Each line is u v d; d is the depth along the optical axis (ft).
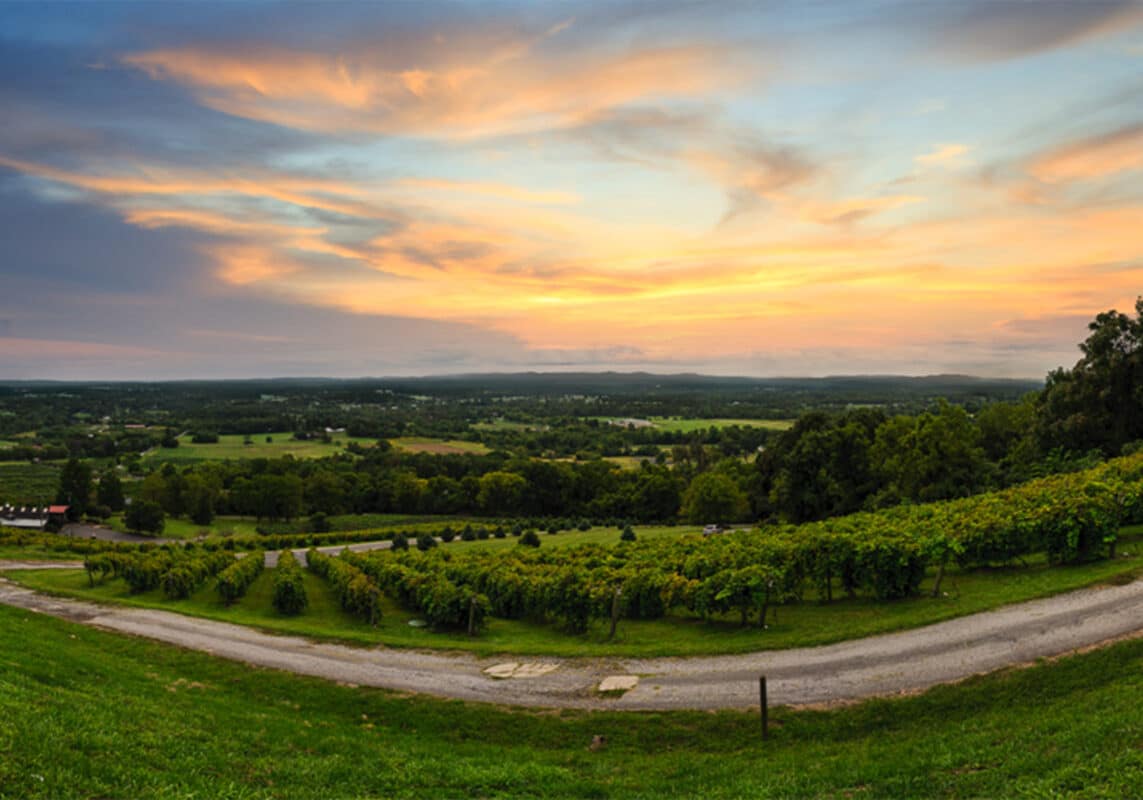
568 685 74.02
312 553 199.93
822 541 103.30
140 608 125.90
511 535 293.64
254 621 116.47
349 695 73.92
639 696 68.90
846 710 59.98
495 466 498.28
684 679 72.49
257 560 175.73
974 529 101.65
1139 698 49.78
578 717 65.16
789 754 54.34
